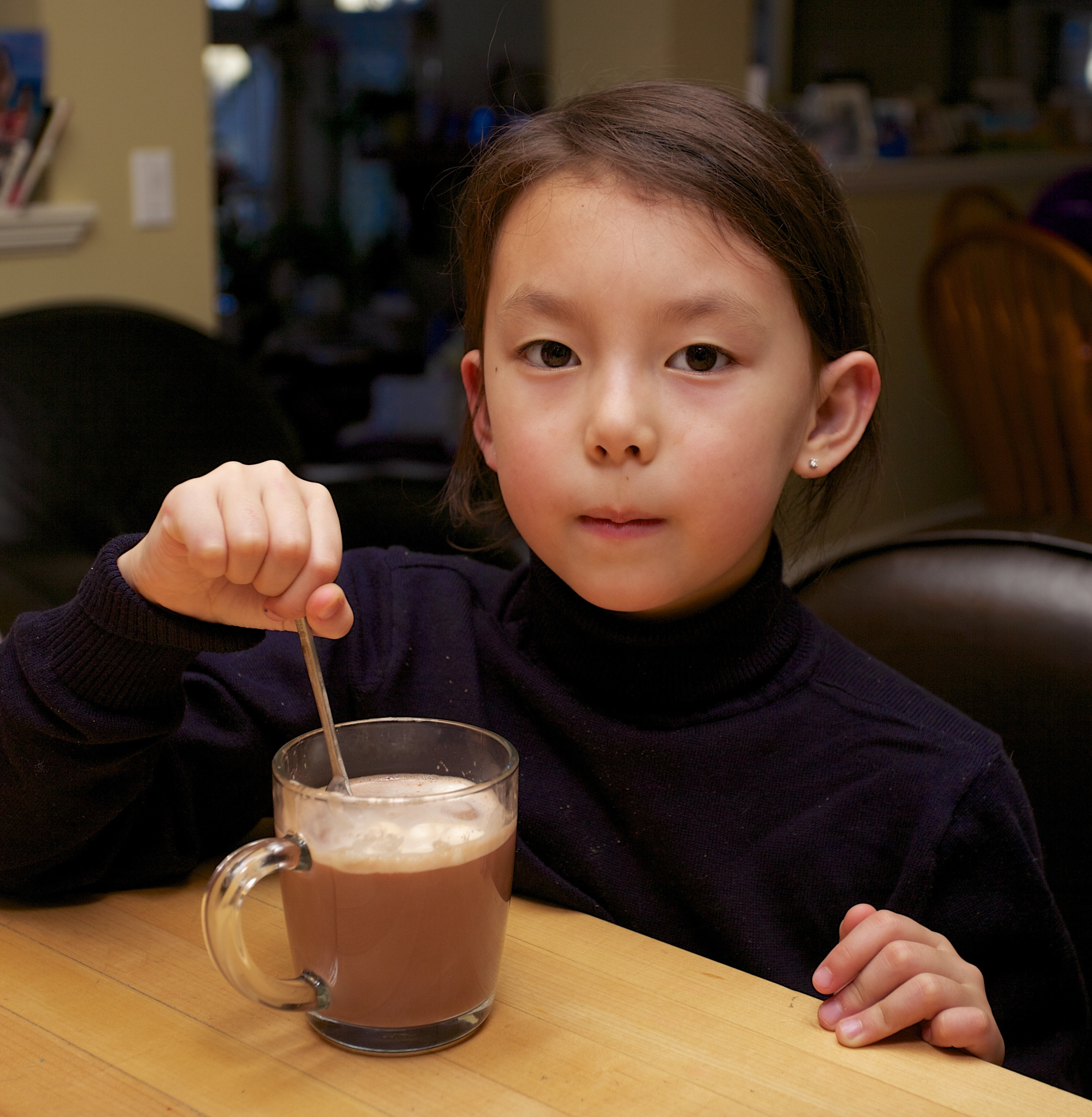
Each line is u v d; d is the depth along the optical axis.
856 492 0.99
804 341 0.75
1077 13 4.84
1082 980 0.81
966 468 4.00
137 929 0.66
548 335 0.70
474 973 0.56
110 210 2.34
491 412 0.75
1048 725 0.93
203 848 0.79
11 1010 0.58
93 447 1.46
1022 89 4.54
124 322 1.51
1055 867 0.93
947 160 3.83
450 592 0.92
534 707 0.84
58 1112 0.51
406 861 0.54
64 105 2.19
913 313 3.72
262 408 1.57
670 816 0.80
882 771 0.81
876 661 0.89
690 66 2.87
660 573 0.71
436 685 0.87
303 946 0.56
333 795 0.55
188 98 2.43
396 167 3.46
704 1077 0.55
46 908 0.69
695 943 0.80
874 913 0.66
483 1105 0.52
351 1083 0.54
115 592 0.61
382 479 1.39
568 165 0.71
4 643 0.68
